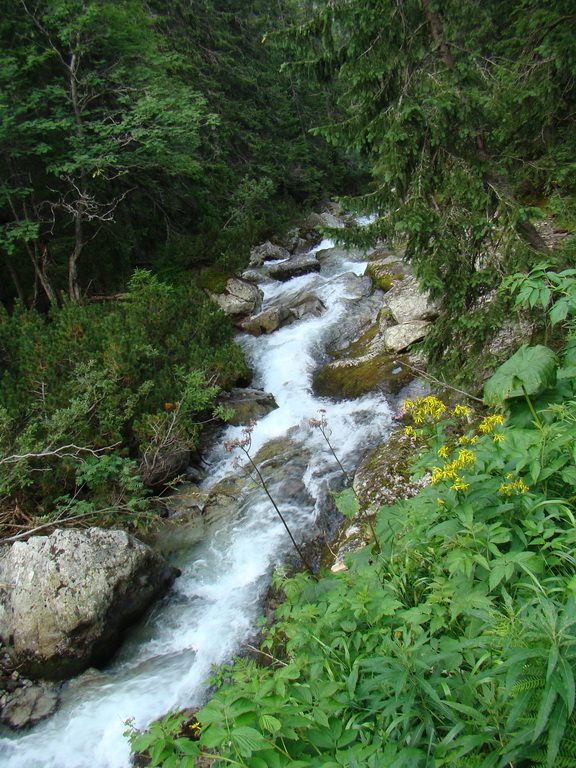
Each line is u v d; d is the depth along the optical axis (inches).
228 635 176.4
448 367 199.0
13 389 267.9
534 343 174.2
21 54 392.5
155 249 603.8
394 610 92.7
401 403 279.1
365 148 209.9
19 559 189.8
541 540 83.1
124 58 454.6
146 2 705.6
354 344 373.7
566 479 90.6
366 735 71.4
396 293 380.8
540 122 266.2
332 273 555.5
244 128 866.8
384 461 218.4
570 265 172.9
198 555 219.1
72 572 183.2
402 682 68.8
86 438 248.8
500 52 308.8
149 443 259.1
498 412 135.0
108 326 308.0
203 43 819.4
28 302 435.5
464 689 70.6
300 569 195.5
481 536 89.0
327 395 321.1
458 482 91.2
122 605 184.9
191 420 278.1
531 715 60.4
